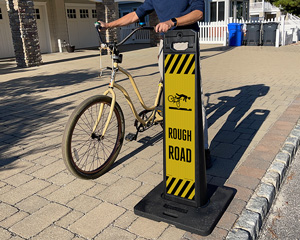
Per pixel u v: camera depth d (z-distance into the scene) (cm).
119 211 261
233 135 417
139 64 1114
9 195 290
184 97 238
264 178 297
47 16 1672
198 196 248
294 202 287
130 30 2166
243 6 2538
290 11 2088
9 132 457
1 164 354
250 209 253
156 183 304
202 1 271
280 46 1571
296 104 533
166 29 237
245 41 1714
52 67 1112
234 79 780
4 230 240
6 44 1530
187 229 231
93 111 367
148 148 387
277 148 362
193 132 239
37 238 230
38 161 360
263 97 597
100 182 309
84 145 390
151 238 228
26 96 678
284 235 246
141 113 355
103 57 1373
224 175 314
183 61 232
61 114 539
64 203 275
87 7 1916
